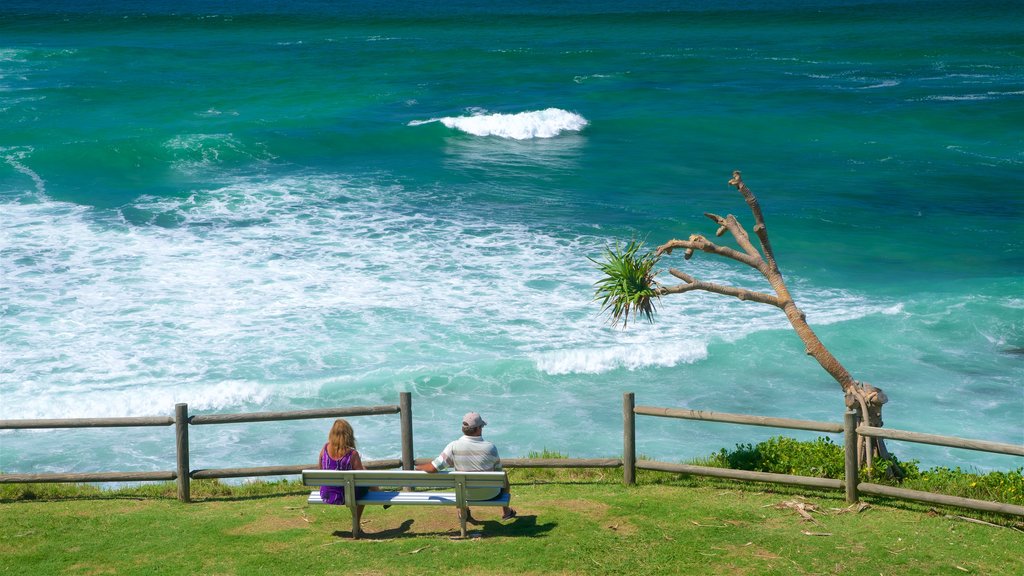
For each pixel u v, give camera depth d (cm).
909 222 2930
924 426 1634
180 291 2209
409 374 1811
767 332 2050
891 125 4350
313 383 1742
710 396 1780
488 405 1725
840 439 1598
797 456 1068
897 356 1936
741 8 10869
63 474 984
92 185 3152
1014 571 780
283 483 1115
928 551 822
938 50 6962
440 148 3906
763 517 912
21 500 1011
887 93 5116
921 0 11788
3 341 1903
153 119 4184
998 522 898
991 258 2595
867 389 1041
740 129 4266
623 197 3186
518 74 5747
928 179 3459
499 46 7094
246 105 4588
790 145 4006
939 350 1967
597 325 2077
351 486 826
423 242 2631
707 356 1938
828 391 1797
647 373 1873
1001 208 3098
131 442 1569
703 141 4078
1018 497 930
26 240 2536
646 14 10075
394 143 3950
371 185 3259
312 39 7475
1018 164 3684
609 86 5309
